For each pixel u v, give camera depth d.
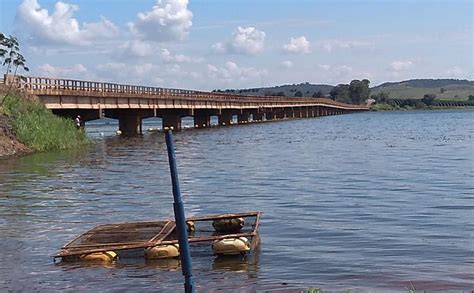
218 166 37.81
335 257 14.39
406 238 16.34
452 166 35.53
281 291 11.73
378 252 14.80
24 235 17.67
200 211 21.73
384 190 26.08
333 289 11.79
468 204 21.95
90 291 12.11
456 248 15.04
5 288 12.42
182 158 43.47
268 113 139.12
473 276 12.48
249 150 50.53
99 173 33.97
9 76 48.44
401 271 12.98
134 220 19.98
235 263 14.04
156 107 75.88
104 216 20.83
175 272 13.45
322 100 167.62
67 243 16.33
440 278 12.37
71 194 26.09
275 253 14.91
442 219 19.12
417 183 28.25
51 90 53.38
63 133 50.41
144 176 32.66
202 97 91.19
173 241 15.26
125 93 66.81
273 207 22.20
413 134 71.44
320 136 70.00
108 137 70.44
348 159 41.38
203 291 11.91
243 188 27.72
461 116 147.62
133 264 14.23
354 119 137.75
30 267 14.06
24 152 44.59
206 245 15.63
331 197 24.39
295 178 31.22
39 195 25.78
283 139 65.00
